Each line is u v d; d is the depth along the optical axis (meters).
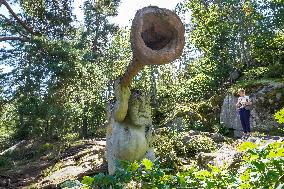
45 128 23.30
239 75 20.95
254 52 21.20
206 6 23.58
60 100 21.41
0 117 23.72
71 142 18.94
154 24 4.29
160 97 23.30
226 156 8.52
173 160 9.66
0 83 20.34
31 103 20.66
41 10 23.88
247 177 2.95
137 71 5.28
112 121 6.07
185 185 3.00
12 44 20.97
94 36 31.14
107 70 24.23
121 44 25.59
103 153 12.34
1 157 18.47
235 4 20.77
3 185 13.14
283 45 20.05
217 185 3.01
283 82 15.77
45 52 20.23
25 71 19.78
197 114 17.45
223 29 21.25
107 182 3.10
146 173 3.12
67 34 24.69
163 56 4.24
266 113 15.16
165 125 17.39
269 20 20.12
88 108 23.75
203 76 21.92
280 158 2.78
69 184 3.54
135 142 5.88
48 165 15.41
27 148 21.41
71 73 19.92
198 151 10.62
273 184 2.80
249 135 11.52
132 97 6.01
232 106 16.36
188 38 23.92
